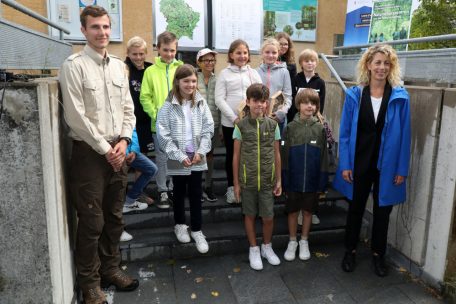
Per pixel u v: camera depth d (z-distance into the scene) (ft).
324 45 19.22
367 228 11.94
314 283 9.50
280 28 18.11
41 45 9.29
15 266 6.69
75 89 7.02
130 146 9.37
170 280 9.55
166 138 9.53
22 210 6.52
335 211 12.82
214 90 12.04
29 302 6.85
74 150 7.61
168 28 16.38
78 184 7.60
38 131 6.33
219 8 16.88
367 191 9.61
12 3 7.29
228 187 11.96
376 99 9.17
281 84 12.12
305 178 10.11
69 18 15.16
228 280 9.59
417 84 11.64
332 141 12.57
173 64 11.33
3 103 6.15
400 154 9.09
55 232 6.88
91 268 8.07
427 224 9.38
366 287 9.35
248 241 10.95
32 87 6.20
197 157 9.59
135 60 11.45
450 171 8.61
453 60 9.91
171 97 9.69
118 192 8.53
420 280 9.59
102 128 7.51
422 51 11.11
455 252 8.82
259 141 9.62
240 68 11.41
